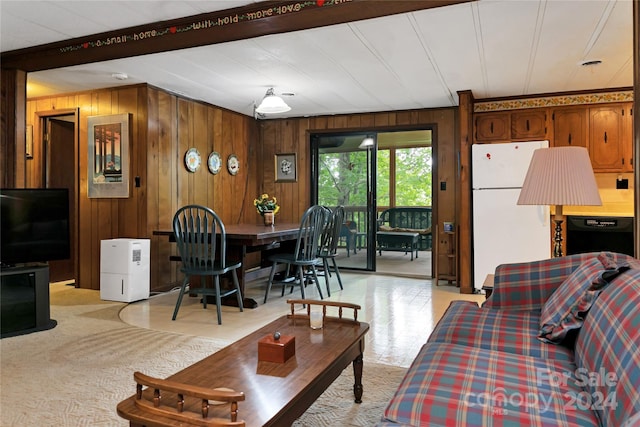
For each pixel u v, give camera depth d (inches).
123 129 180.7
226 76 167.5
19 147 146.0
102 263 168.9
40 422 75.0
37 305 128.4
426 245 335.9
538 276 88.9
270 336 68.1
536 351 66.1
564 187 90.9
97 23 118.3
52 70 159.6
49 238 134.8
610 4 105.0
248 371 61.2
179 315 146.9
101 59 136.6
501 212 178.2
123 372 97.0
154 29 119.1
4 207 126.1
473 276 184.5
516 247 176.4
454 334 73.4
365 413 78.7
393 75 164.7
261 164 256.5
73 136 219.3
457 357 60.6
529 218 175.0
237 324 136.5
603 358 48.6
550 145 191.6
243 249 159.5
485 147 180.7
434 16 111.7
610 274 64.3
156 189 182.9
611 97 184.4
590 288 65.4
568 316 67.1
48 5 107.1
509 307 89.2
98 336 123.4
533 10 108.1
